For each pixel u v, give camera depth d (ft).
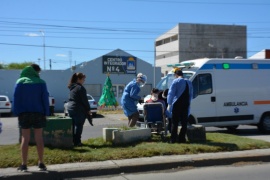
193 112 43.39
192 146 29.45
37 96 23.59
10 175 22.16
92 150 28.09
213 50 280.92
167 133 35.32
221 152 29.17
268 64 47.34
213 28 281.54
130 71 120.16
